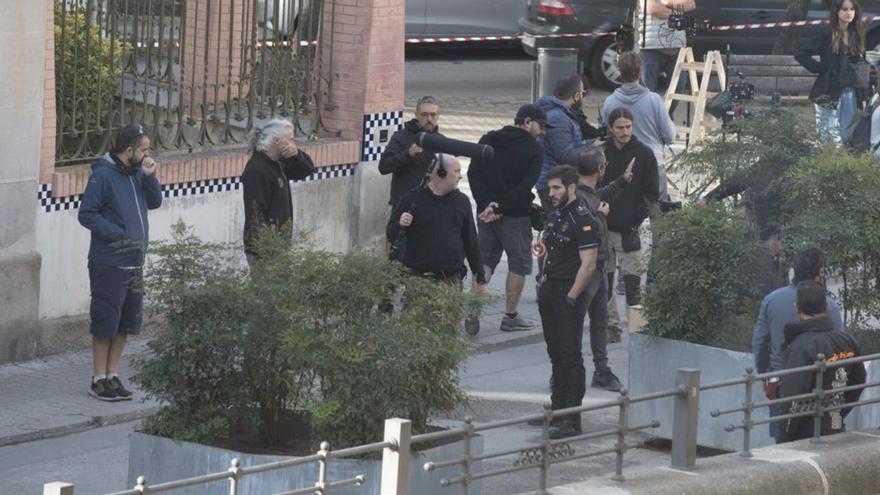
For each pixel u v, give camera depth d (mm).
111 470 36094
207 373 30828
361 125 52719
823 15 81938
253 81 50281
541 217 48688
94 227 40000
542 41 86312
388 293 30516
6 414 39281
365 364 29391
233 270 31219
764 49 85375
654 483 30781
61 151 45250
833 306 34750
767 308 34781
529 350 48375
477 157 42906
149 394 31109
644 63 74562
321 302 29859
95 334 40531
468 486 28172
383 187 53656
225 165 48438
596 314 43781
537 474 36688
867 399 36281
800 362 33312
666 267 38625
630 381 39406
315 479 28844
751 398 33594
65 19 44844
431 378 30016
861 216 38125
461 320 31281
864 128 57094
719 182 40688
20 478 35156
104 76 46312
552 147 49188
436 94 85625
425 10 87125
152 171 41000
